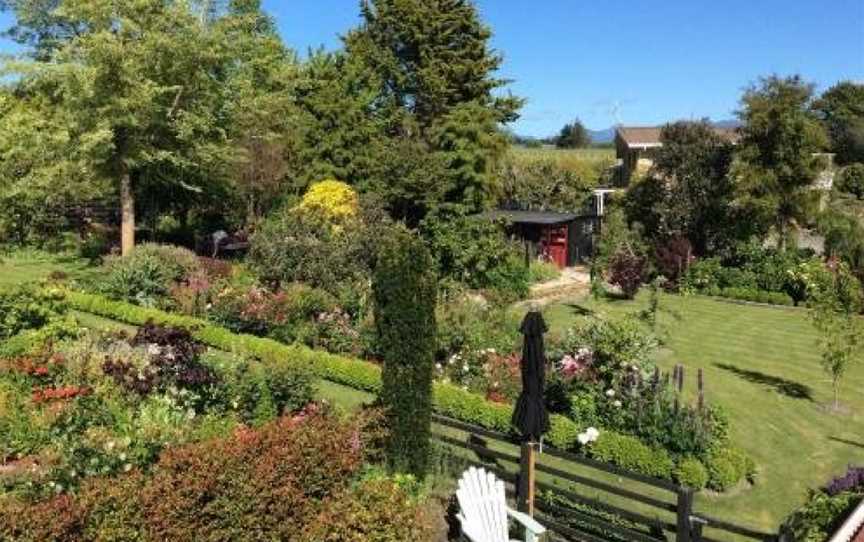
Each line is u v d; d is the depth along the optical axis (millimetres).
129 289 21359
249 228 29641
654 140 45531
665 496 11695
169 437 9945
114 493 7352
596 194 44688
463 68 41969
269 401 12156
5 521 6637
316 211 24688
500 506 9602
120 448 9195
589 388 13633
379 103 43312
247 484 8391
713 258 31953
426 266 10367
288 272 20547
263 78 35031
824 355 16703
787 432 14930
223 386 12383
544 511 10664
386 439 10445
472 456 12469
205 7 28625
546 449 10633
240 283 21031
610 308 26297
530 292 26094
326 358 16281
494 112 42281
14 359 12688
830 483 11773
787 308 28281
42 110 28328
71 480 8344
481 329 16594
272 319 18250
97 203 36375
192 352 13219
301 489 9047
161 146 26719
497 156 37062
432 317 10445
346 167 33844
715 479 11891
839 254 30734
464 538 9570
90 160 24922
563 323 22969
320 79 35719
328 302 18578
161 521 7559
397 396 10367
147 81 24234
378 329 10594
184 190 32281
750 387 18016
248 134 30266
